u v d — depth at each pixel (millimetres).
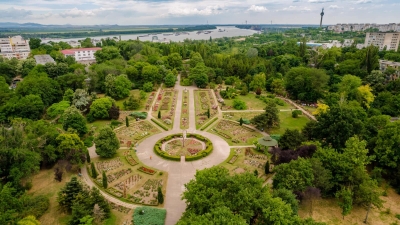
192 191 46531
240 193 42812
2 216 46000
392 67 152375
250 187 45750
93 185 66312
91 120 105500
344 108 74812
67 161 68875
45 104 114938
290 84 139750
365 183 54562
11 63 164125
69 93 117250
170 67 191375
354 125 71875
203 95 143875
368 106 108938
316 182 56125
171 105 126812
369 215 56094
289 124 106000
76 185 56688
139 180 68500
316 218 55031
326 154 61375
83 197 54562
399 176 62750
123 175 70625
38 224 47688
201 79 155625
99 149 76812
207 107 124438
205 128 101500
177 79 179750
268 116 96625
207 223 37250
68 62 179875
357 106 95312
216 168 51094
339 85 125438
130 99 121375
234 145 88062
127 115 113562
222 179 47469
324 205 59031
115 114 107125
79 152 71938
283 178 55906
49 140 73438
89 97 114438
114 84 131375
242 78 179500
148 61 186750
